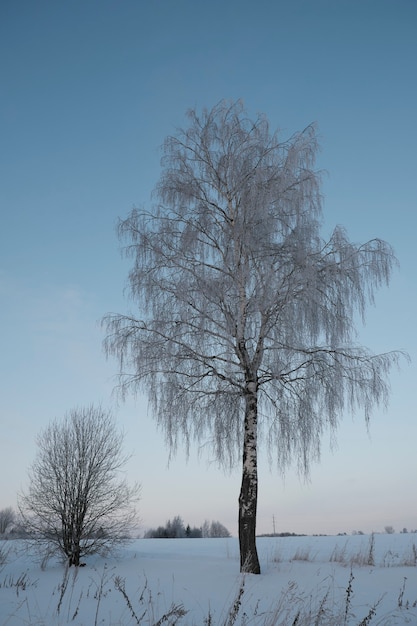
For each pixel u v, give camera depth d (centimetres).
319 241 1176
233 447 1244
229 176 1291
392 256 1151
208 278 1168
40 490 1430
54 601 834
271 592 911
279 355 1162
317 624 623
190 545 2147
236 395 1247
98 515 1432
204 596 880
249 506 1162
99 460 1469
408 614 755
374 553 1548
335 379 1136
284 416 1192
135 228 1253
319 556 1492
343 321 1152
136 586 973
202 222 1262
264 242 1200
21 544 1421
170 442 1193
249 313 1188
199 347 1195
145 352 1189
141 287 1221
